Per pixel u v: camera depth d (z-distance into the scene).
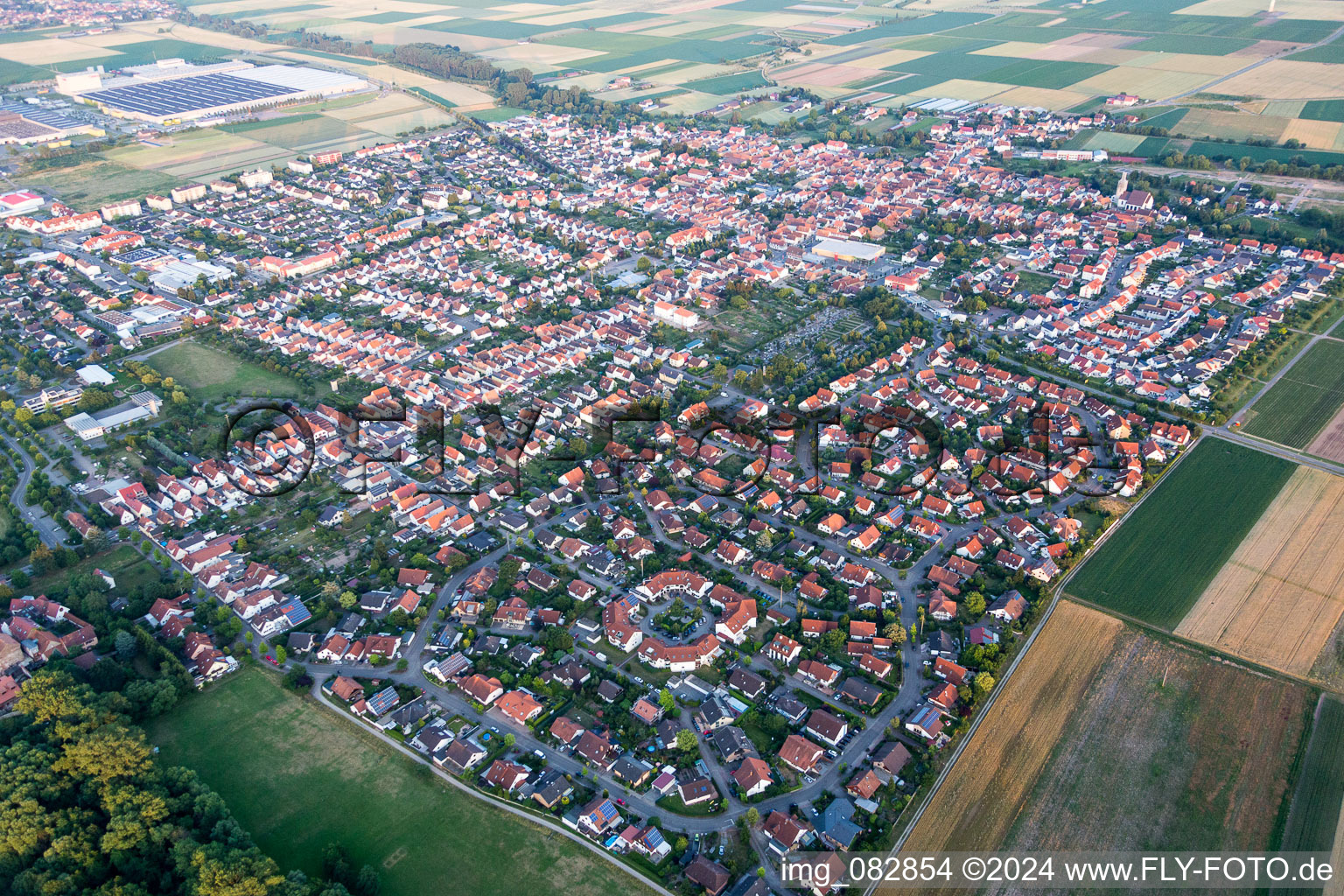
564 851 174.50
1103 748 191.75
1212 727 195.75
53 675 197.12
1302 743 191.12
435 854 173.12
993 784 184.88
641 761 195.25
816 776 190.62
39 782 175.12
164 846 169.62
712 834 178.38
